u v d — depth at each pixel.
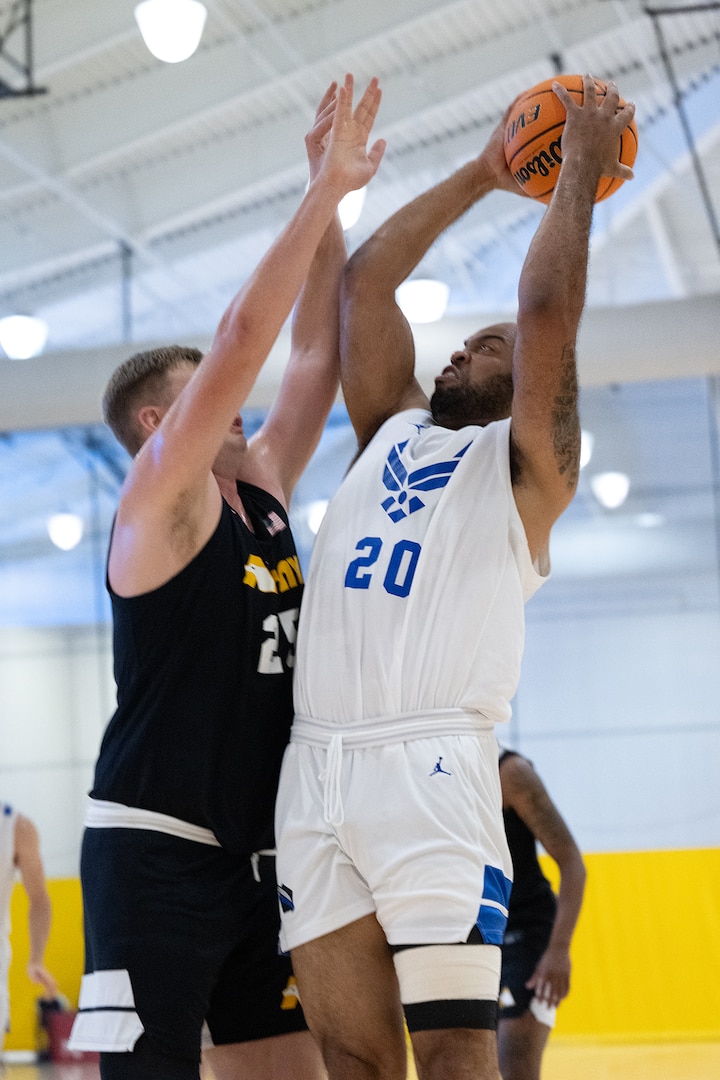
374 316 3.79
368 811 2.87
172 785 3.17
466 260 18.80
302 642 3.21
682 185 17.44
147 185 17.09
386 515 3.21
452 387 3.57
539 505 3.20
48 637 21.80
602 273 20.56
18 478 22.06
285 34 14.48
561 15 14.50
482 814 2.90
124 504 3.06
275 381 16.08
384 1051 2.94
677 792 20.09
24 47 14.38
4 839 7.61
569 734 20.48
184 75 15.18
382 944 2.92
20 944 13.20
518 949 5.61
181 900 3.17
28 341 16.86
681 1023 12.56
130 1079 3.05
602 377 16.31
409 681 2.98
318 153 3.88
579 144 3.24
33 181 16.55
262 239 18.45
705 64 15.46
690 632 20.50
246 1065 3.49
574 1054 11.62
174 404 2.98
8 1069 11.99
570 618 20.84
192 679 3.18
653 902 12.87
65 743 21.47
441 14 14.16
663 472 21.08
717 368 16.03
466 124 16.16
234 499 3.55
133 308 20.59
